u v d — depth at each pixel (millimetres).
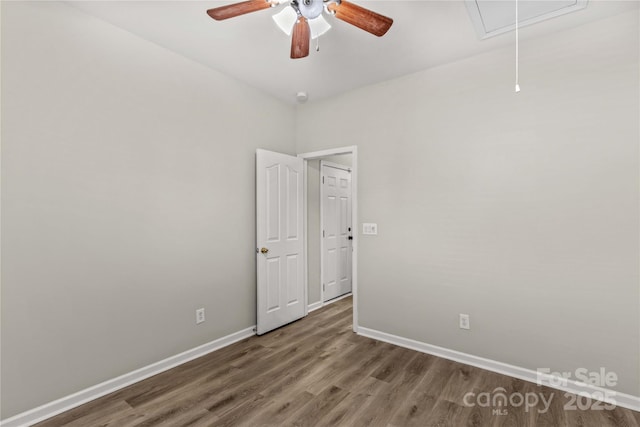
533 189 2361
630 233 2041
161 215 2512
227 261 3025
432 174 2824
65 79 2014
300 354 2805
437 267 2795
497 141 2510
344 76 3031
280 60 2740
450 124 2734
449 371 2502
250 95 3252
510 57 2469
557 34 2281
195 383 2326
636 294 2023
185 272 2678
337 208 4555
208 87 2859
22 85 1849
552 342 2291
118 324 2258
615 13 2070
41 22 1922
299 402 2094
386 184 3092
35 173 1892
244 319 3191
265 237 3283
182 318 2654
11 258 1808
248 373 2471
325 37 2361
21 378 1838
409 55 2625
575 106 2213
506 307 2471
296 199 3680
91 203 2127
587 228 2168
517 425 1863
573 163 2217
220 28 2281
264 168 3283
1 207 1774
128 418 1931
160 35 2369
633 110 2037
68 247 2021
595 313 2145
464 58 2668
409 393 2195
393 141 3055
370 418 1932
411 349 2910
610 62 2105
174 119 2600
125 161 2297
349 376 2426
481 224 2578
